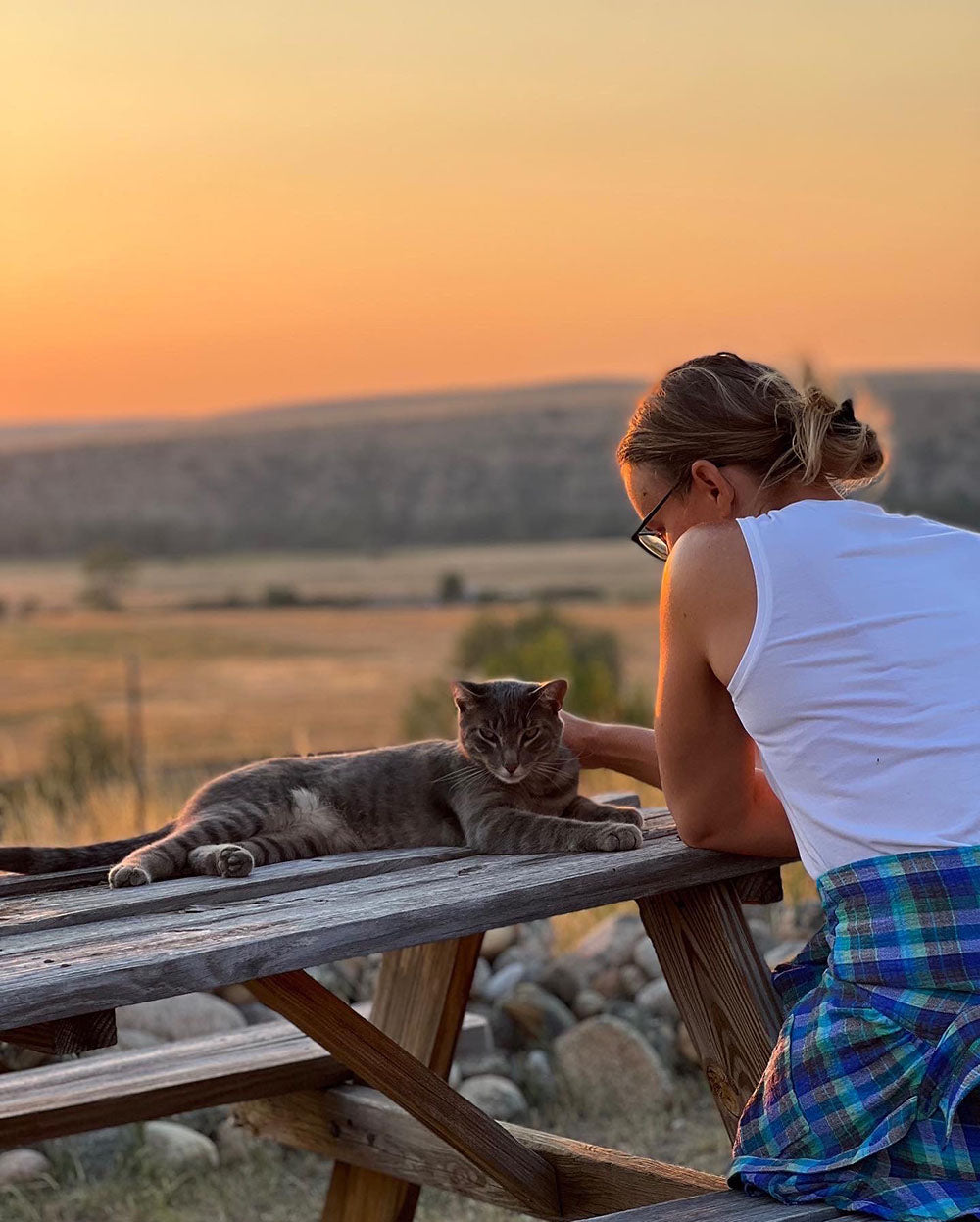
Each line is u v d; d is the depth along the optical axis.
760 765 3.14
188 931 2.24
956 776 2.20
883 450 2.69
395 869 2.90
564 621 31.11
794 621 2.33
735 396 2.62
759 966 2.88
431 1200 4.56
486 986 5.83
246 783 3.41
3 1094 3.45
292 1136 3.87
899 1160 2.10
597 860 2.78
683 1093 5.25
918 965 2.12
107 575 121.00
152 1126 4.81
